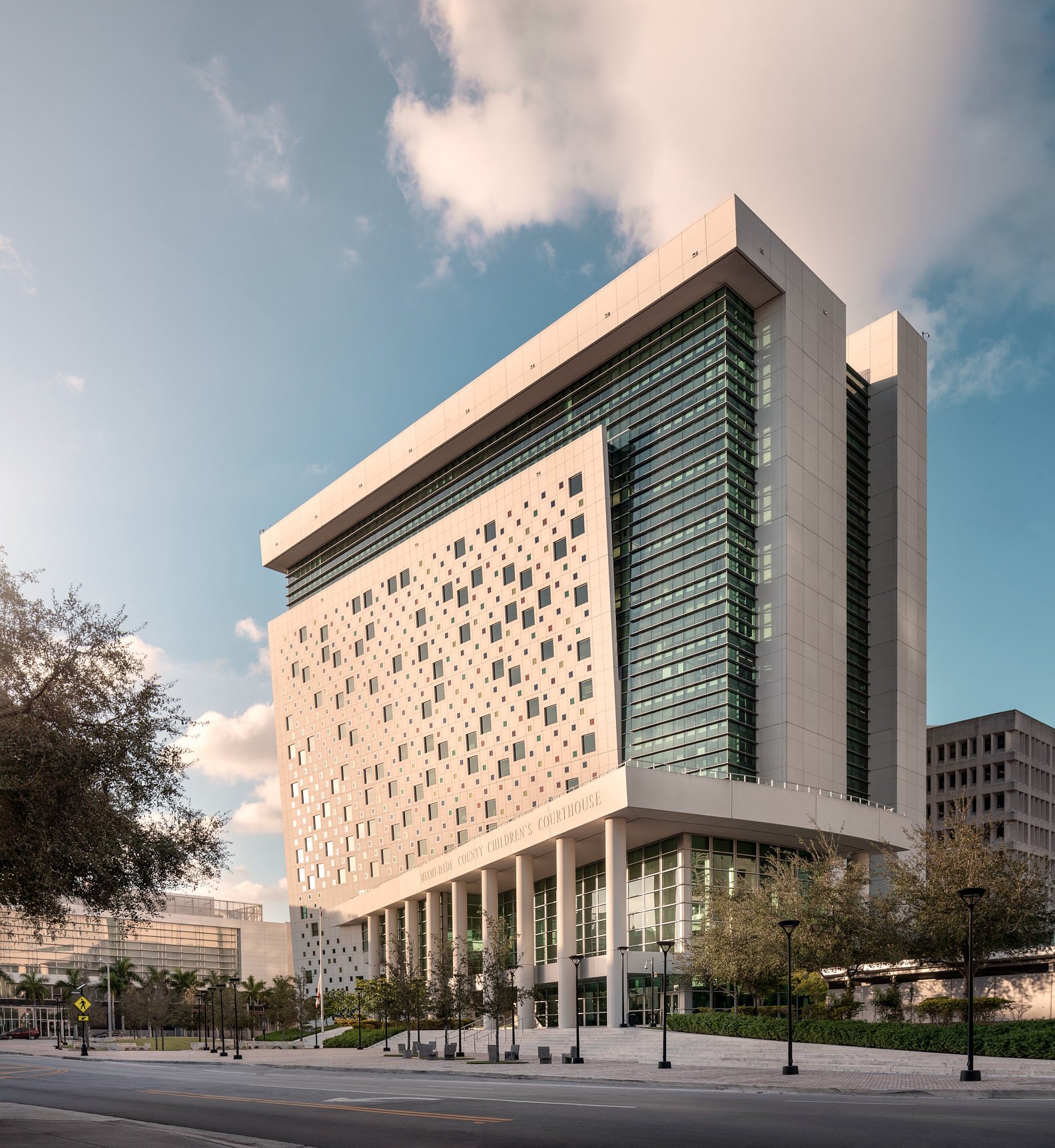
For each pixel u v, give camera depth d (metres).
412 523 112.44
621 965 60.06
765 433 80.38
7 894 19.56
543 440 94.94
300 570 135.50
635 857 70.25
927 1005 45.31
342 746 112.81
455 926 82.19
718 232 78.62
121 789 19.92
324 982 109.56
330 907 111.62
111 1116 21.14
